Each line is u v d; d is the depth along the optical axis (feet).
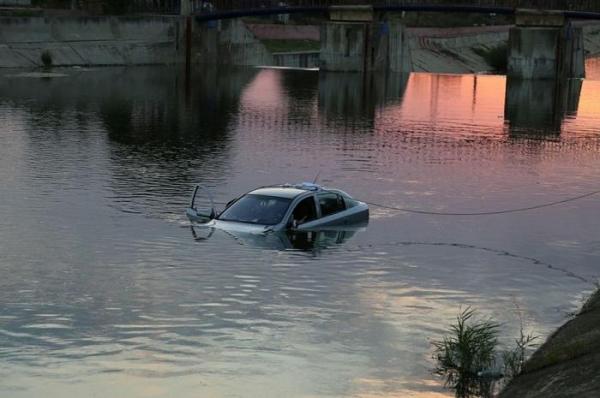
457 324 129.29
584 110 608.19
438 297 144.15
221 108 545.44
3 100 530.68
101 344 117.70
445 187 270.26
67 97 571.69
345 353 117.08
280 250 169.68
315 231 187.73
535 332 127.65
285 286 146.20
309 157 331.98
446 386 107.34
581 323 126.41
